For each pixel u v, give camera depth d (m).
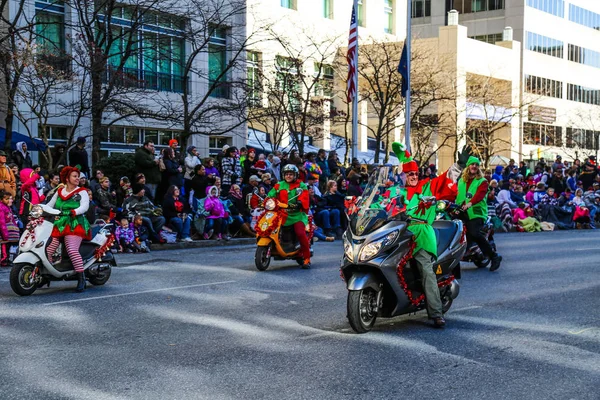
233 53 31.89
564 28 71.38
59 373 6.32
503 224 24.98
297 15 38.69
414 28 63.78
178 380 6.13
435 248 8.09
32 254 10.15
